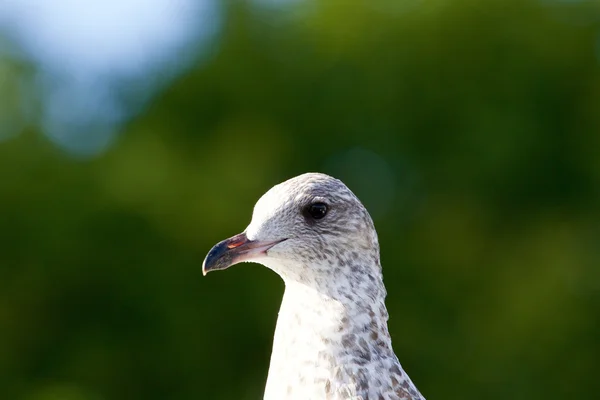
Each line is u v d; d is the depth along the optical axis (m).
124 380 15.41
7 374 15.38
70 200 15.66
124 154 16.19
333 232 7.01
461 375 15.28
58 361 15.50
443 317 15.58
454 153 16.28
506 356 15.30
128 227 15.45
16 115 16.31
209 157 16.28
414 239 15.90
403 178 16.28
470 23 16.64
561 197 16.73
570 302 15.56
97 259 15.38
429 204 16.22
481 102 16.41
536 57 16.80
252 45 16.67
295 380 6.71
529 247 16.08
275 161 16.19
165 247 15.39
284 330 6.88
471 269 15.79
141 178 15.88
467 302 15.64
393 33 16.61
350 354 6.72
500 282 15.73
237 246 7.08
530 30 16.86
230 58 16.61
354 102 16.38
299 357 6.75
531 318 15.38
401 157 16.36
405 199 16.12
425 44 16.58
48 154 16.14
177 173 15.95
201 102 16.61
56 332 15.52
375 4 16.77
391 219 15.90
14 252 15.52
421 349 15.37
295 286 7.01
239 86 16.55
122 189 15.73
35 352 15.56
